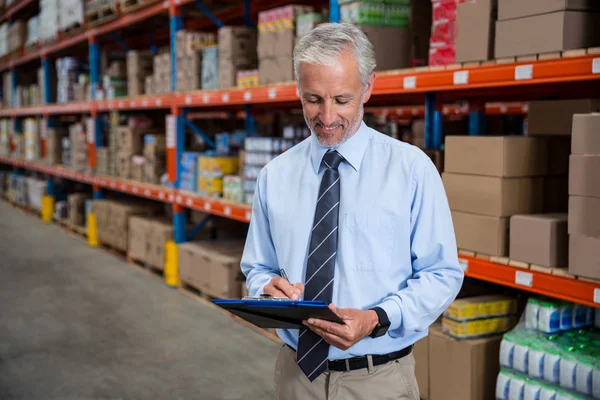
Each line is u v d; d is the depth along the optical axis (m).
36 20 9.68
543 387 2.53
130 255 6.58
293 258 1.64
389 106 5.34
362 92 1.50
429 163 1.57
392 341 1.61
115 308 5.07
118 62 7.15
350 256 1.58
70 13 7.95
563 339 2.60
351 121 1.50
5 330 4.54
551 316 2.65
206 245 5.41
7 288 5.70
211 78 5.00
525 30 2.45
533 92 3.30
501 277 2.66
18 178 11.26
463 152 2.81
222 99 4.75
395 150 1.60
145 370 3.79
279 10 4.08
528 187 2.71
